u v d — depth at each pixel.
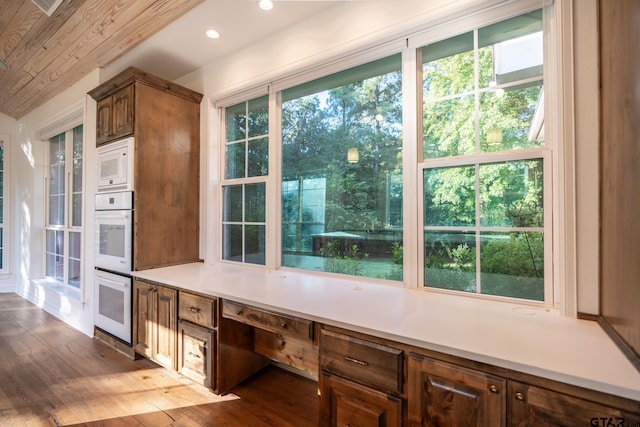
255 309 1.68
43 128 3.91
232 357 2.05
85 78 3.12
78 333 3.00
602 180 1.18
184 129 2.76
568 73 1.29
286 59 2.28
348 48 1.97
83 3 2.30
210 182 2.81
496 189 1.59
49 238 4.11
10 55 3.16
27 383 2.11
